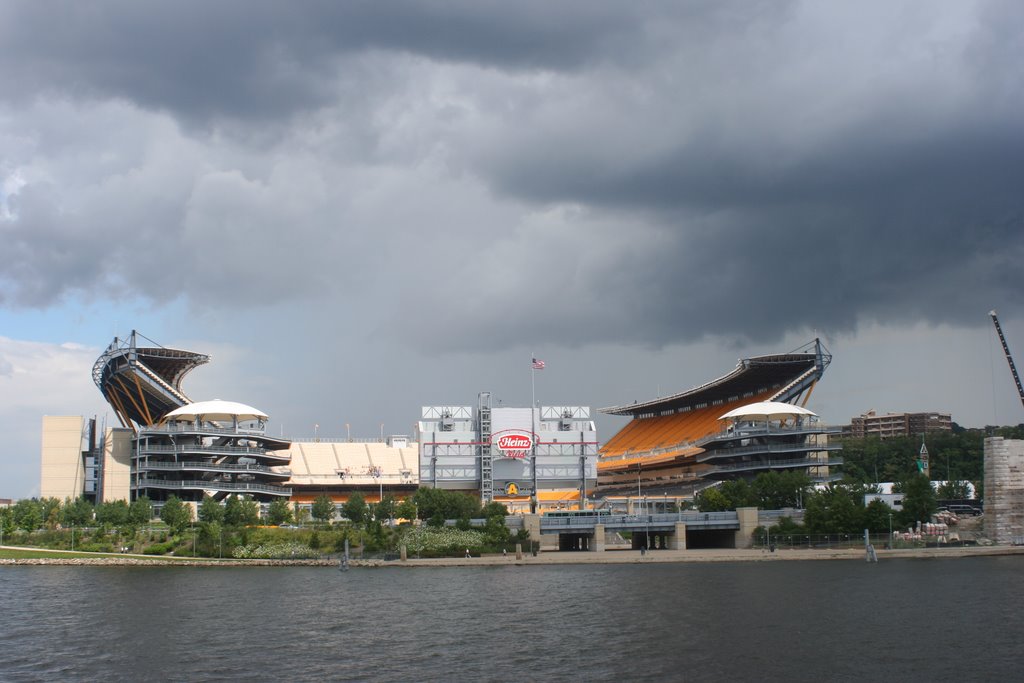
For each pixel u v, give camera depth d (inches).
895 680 3622.0
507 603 5575.8
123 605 5595.5
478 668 3868.1
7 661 4084.6
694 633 4530.0
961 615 4928.6
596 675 3735.2
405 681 3676.2
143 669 3924.7
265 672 3850.9
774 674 3722.9
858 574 6815.9
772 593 5812.0
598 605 5438.0
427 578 6988.2
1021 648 4124.0
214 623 4953.3
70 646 4382.4
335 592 6151.6
